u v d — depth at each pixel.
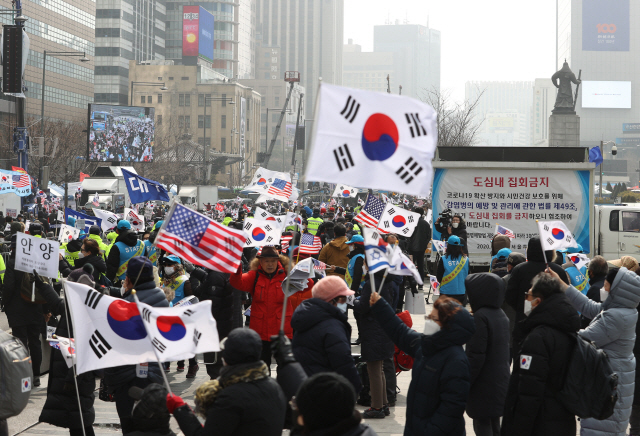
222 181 128.38
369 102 4.66
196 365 9.74
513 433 5.00
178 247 6.02
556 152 17.47
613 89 178.88
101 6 133.62
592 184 17.12
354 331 13.09
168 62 144.38
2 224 22.23
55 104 108.19
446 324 4.72
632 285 5.81
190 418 4.16
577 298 6.39
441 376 4.70
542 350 4.89
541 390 4.86
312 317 5.52
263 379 4.02
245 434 3.91
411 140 4.71
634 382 6.23
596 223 20.94
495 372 5.61
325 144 4.59
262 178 18.80
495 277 5.66
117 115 63.75
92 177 43.62
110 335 4.89
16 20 27.30
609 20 178.50
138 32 144.38
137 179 13.59
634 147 173.62
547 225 7.84
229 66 182.88
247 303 11.88
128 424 4.35
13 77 27.38
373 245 5.62
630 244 20.61
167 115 138.50
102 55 133.50
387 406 7.71
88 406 6.25
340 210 30.38
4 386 5.20
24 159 28.62
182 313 4.82
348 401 3.00
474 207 17.53
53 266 6.82
